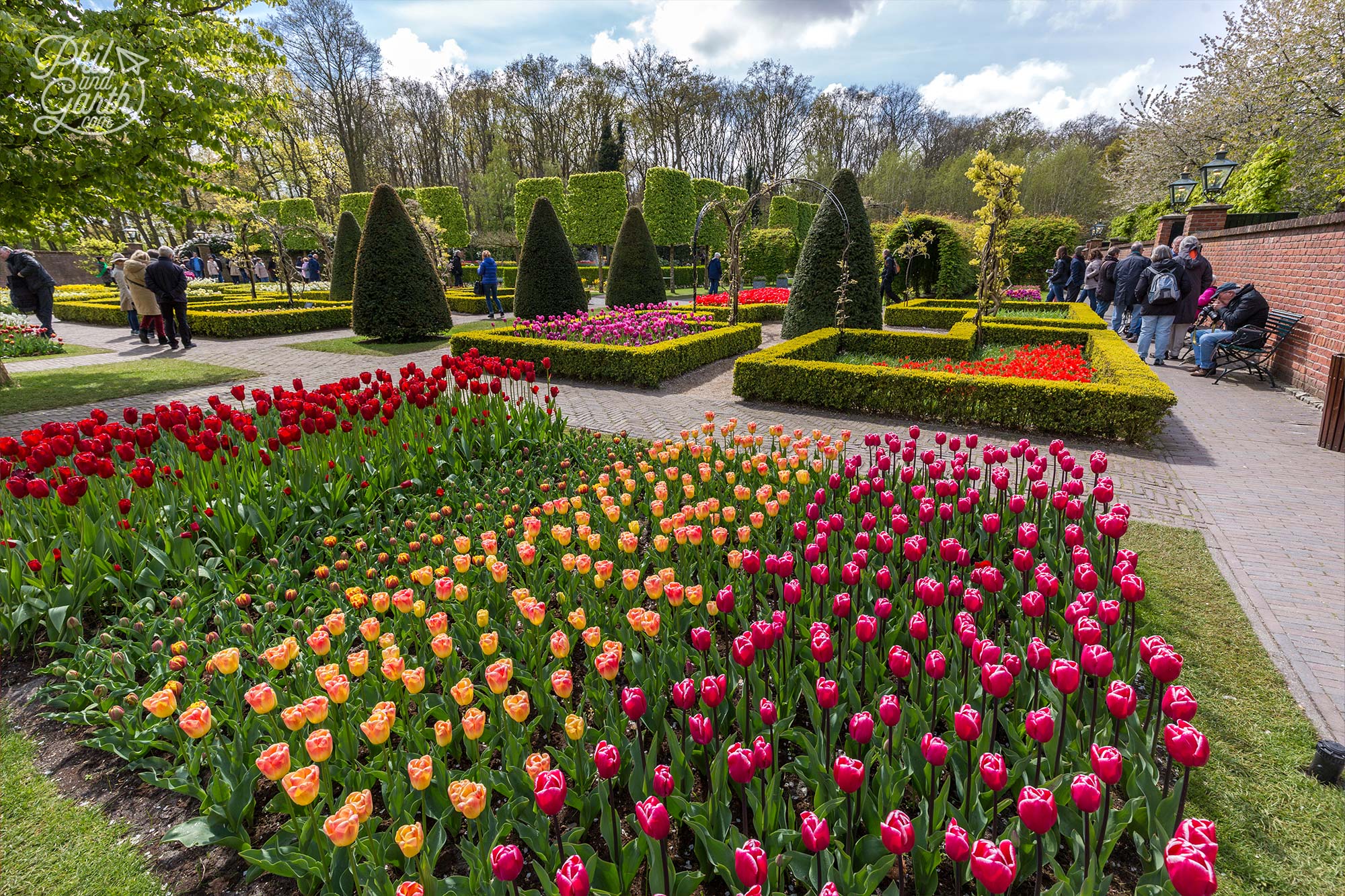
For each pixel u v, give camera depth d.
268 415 5.46
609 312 15.56
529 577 3.46
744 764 1.67
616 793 2.44
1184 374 10.94
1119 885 2.07
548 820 2.12
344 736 2.40
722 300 21.09
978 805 2.05
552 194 31.81
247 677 2.94
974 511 4.25
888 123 58.31
